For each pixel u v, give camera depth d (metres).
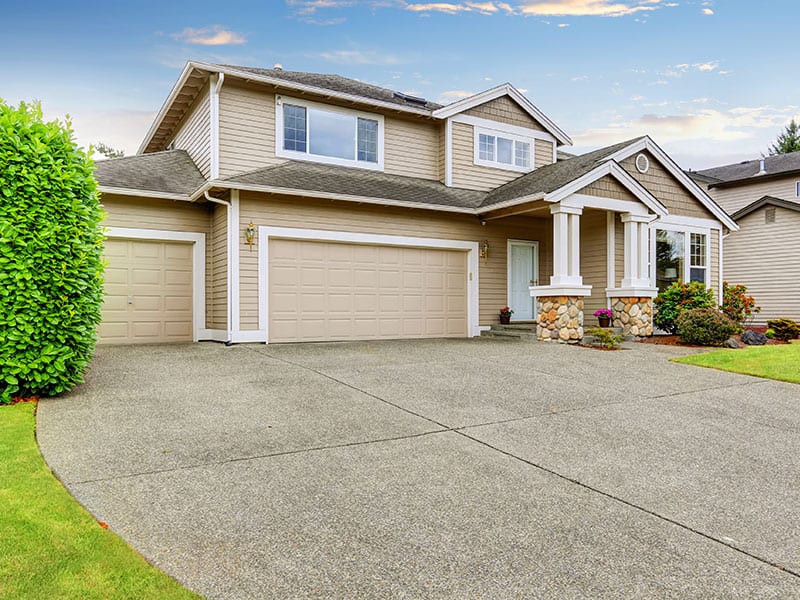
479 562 2.83
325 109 12.89
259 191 10.42
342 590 2.54
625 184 12.08
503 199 12.62
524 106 15.37
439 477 4.01
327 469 4.10
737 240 20.06
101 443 4.51
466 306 13.50
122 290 11.23
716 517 3.46
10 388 5.57
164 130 14.73
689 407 6.23
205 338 11.87
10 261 5.54
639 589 2.62
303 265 11.41
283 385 6.89
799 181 22.50
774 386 7.36
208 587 2.53
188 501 3.46
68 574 2.51
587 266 13.87
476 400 6.35
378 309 12.27
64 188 5.85
